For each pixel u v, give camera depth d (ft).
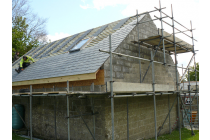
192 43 38.01
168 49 37.11
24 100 35.53
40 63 38.17
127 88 19.34
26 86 35.40
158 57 36.06
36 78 29.55
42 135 30.53
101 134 22.24
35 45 86.58
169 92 27.84
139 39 29.58
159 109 32.63
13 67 48.75
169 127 33.99
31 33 88.99
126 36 28.43
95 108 23.17
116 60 25.63
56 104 28.48
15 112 33.83
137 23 30.53
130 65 28.25
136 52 30.07
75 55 31.01
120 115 24.23
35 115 32.32
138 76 29.73
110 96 17.30
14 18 80.43
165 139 28.63
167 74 38.45
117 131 23.53
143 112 28.48
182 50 38.14
